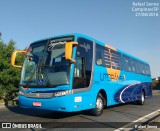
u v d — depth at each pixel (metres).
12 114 13.79
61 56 10.88
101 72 13.18
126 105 19.81
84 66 11.52
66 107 10.29
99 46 13.35
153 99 28.64
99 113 12.99
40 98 10.73
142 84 20.94
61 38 11.41
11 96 25.22
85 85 11.46
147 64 23.53
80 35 11.59
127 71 17.50
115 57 15.53
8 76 22.92
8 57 23.89
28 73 11.53
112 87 14.59
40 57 11.43
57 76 10.60
